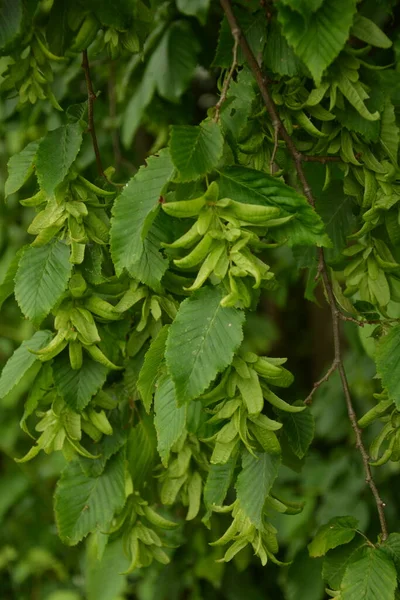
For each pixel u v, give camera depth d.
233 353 1.19
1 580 2.17
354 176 1.29
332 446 1.99
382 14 1.43
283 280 1.74
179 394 1.19
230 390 1.22
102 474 1.31
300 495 1.76
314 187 1.35
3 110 1.59
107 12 1.30
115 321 1.28
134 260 1.21
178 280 1.28
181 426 1.23
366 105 1.27
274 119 1.26
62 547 2.06
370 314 1.31
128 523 1.33
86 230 1.26
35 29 1.32
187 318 1.21
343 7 1.21
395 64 1.41
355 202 1.33
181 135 1.20
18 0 1.30
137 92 1.58
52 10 1.32
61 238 1.26
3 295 1.30
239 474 1.25
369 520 1.66
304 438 1.26
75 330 1.26
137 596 1.95
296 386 2.40
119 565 1.50
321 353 2.32
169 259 1.26
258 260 1.20
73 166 1.26
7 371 1.30
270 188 1.21
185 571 1.64
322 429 1.77
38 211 1.29
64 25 1.33
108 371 1.28
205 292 1.21
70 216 1.25
